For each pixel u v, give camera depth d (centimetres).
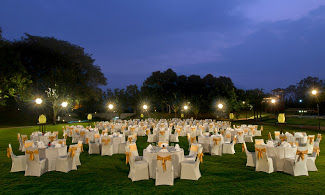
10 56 2338
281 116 1335
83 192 596
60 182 675
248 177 718
